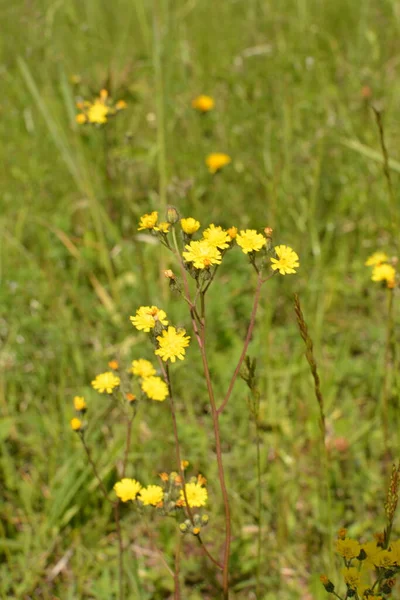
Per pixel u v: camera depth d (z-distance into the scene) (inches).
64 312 44.9
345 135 56.9
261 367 42.8
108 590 35.5
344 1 76.1
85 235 51.7
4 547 36.2
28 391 41.7
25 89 64.2
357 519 37.8
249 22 74.9
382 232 51.5
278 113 61.0
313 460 39.5
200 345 27.9
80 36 68.7
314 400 40.5
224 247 27.8
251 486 38.5
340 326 46.3
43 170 56.4
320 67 62.7
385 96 62.4
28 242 52.4
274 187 42.0
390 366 42.1
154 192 54.5
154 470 38.9
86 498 37.6
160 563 36.8
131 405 31.4
